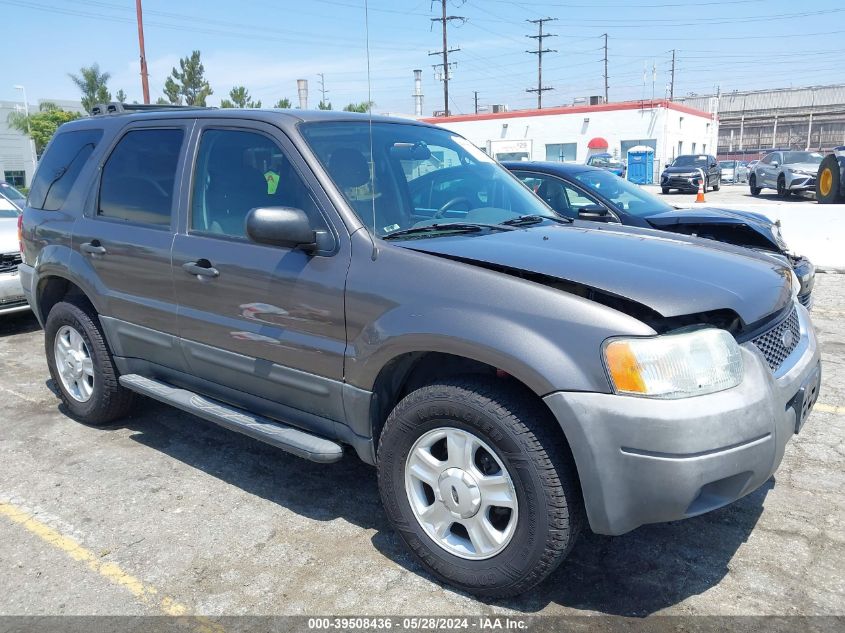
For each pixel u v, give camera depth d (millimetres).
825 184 17031
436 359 2982
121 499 3621
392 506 2920
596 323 2439
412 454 2842
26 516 3461
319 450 3049
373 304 2861
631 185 7484
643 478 2371
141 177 3977
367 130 3615
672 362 2385
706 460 2355
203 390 3789
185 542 3217
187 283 3582
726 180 41844
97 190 4250
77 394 4637
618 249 3035
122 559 3086
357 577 2934
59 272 4395
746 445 2428
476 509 2688
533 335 2490
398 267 2848
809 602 2725
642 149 36844
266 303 3230
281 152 3307
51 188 4645
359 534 3271
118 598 2820
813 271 6234
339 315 2969
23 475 3904
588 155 42562
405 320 2750
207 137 3662
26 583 2928
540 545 2523
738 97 91125
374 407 2975
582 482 2449
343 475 3879
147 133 4031
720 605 2715
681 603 2732
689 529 3262
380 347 2816
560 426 2482
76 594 2850
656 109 40469
